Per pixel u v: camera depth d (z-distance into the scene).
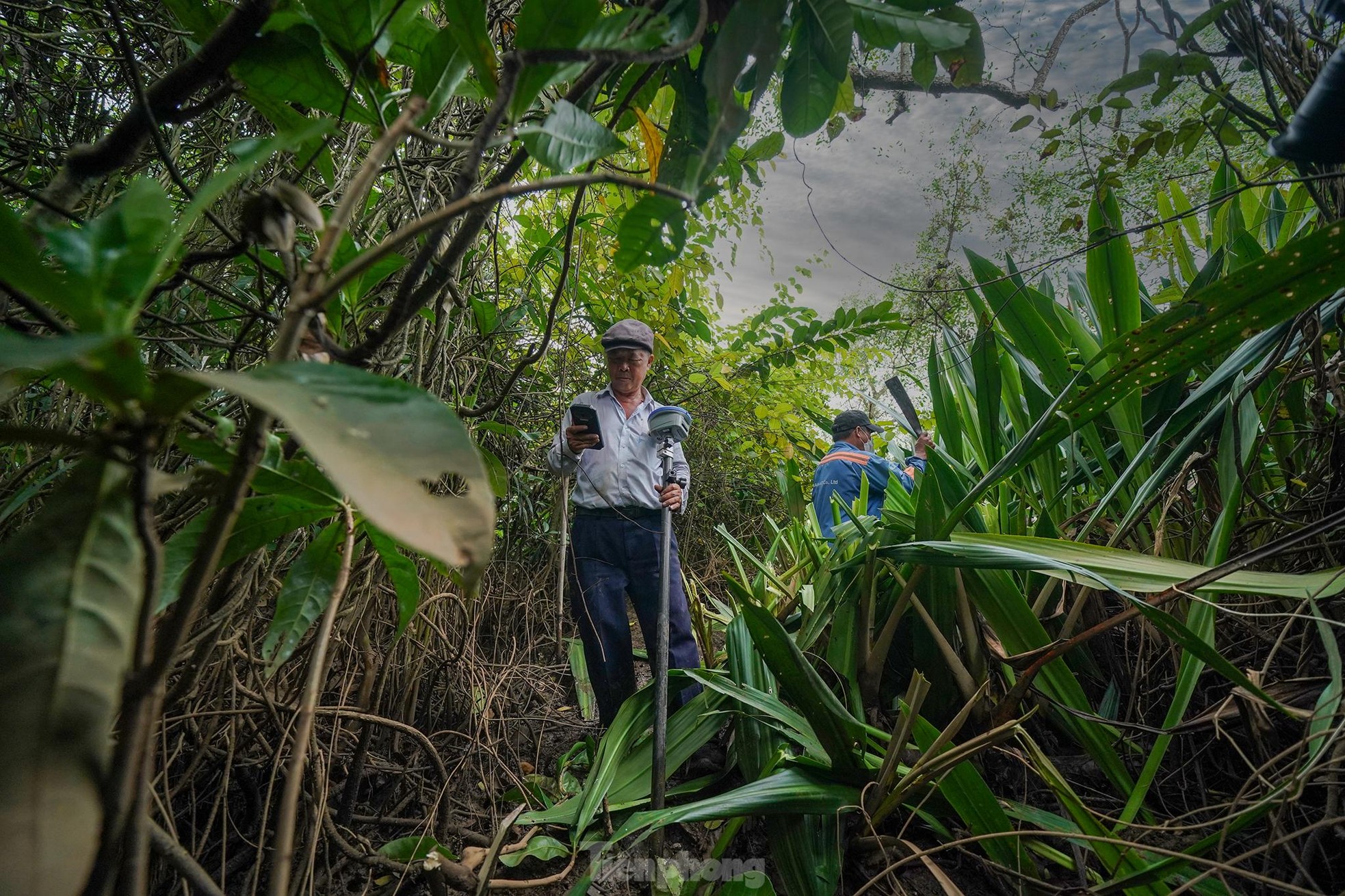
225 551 0.57
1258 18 1.13
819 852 1.39
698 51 0.85
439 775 1.69
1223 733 1.09
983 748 1.24
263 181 1.21
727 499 4.41
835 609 2.00
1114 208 1.59
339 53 0.61
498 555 2.77
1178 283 2.04
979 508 2.08
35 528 0.28
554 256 2.13
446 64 0.57
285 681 1.33
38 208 0.58
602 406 2.35
